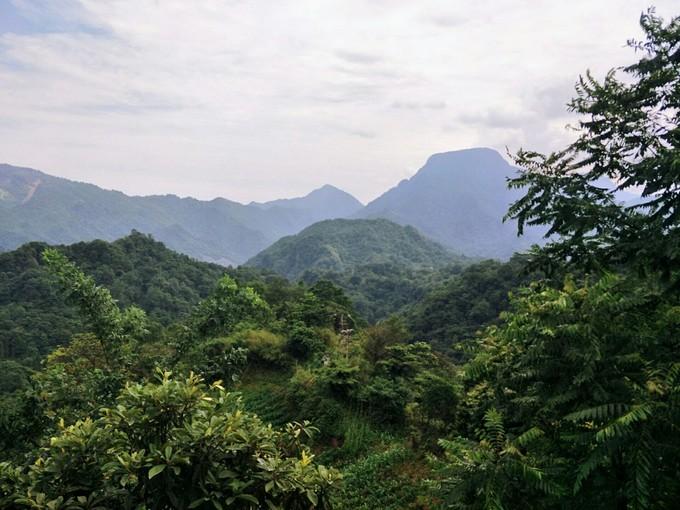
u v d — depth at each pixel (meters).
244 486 3.12
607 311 3.59
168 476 2.94
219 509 2.96
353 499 8.66
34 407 6.73
